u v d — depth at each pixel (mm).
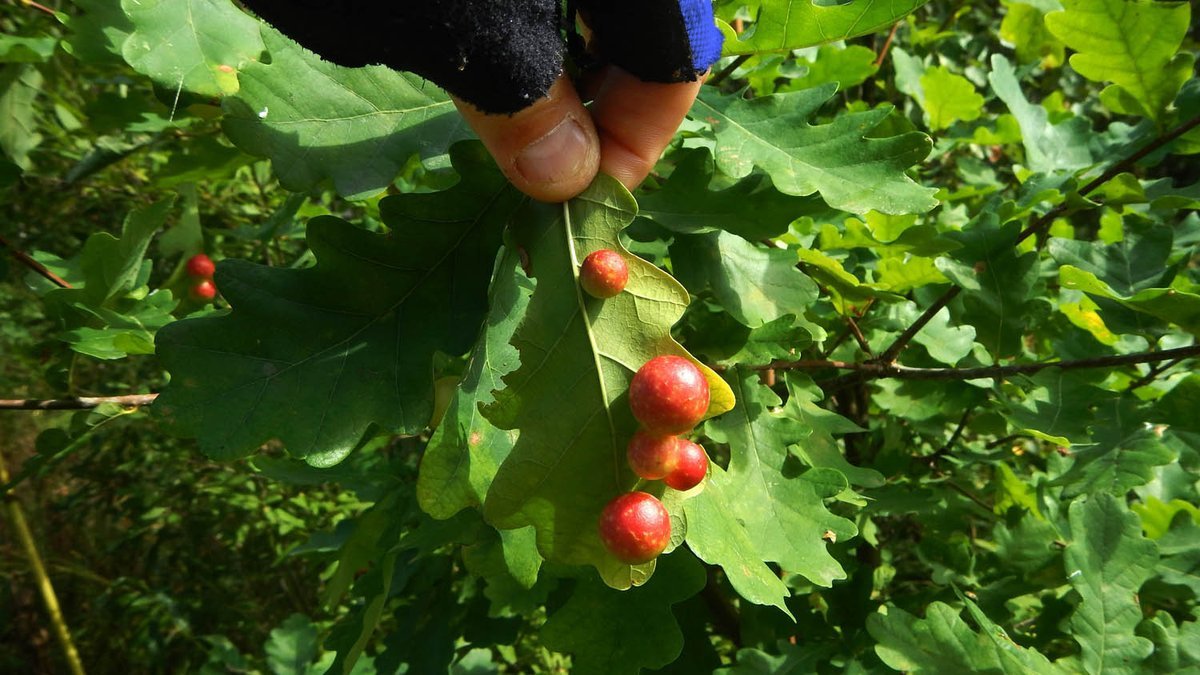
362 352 192
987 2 658
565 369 177
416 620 332
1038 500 302
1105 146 349
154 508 668
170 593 701
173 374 182
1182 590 265
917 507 305
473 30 141
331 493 646
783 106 222
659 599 230
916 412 321
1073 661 234
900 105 480
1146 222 285
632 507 170
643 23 157
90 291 280
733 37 212
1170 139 272
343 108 216
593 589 233
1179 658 227
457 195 198
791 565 228
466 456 198
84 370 715
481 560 260
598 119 177
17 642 712
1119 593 237
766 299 246
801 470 252
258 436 181
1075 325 312
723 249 247
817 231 304
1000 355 274
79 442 295
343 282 194
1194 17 692
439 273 197
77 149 533
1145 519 302
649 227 242
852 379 315
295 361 188
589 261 175
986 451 356
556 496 179
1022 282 271
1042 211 359
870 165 205
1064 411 274
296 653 414
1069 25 263
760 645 299
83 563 772
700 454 177
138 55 217
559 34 158
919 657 229
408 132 218
